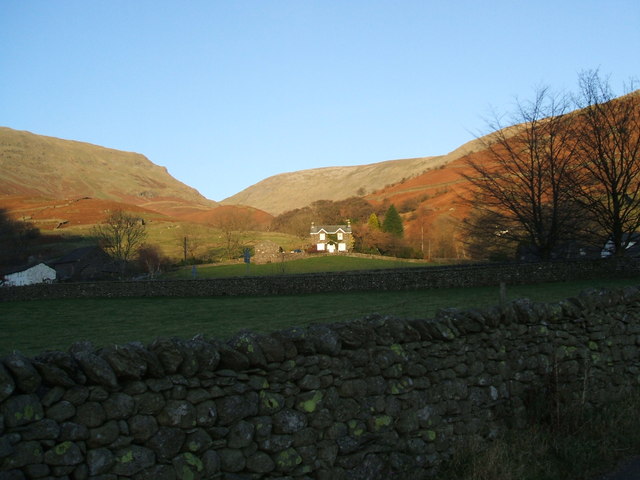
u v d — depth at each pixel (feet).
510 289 102.53
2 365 12.78
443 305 87.15
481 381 23.20
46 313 111.34
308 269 239.91
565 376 26.45
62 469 13.24
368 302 100.32
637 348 30.78
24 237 407.64
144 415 14.71
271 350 17.31
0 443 12.38
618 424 24.64
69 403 13.57
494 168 129.49
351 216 462.60
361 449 19.03
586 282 105.91
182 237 373.20
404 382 20.65
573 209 113.80
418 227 354.13
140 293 143.02
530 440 22.39
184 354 15.57
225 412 16.07
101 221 506.07
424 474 20.43
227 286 135.23
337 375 18.92
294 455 17.34
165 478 14.70
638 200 110.22
